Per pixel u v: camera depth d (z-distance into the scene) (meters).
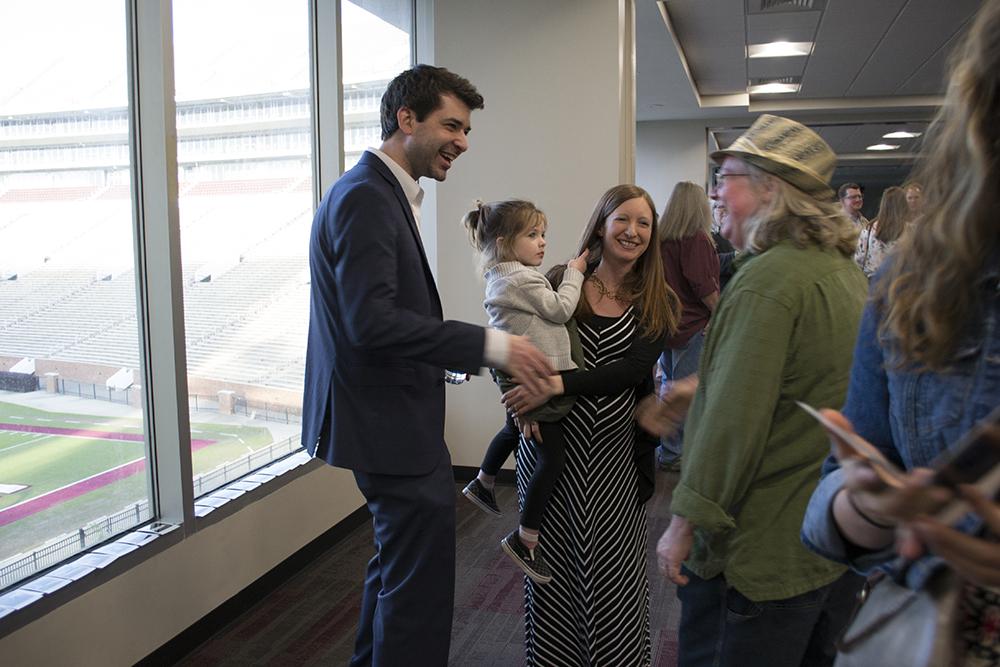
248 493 2.69
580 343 1.81
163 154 2.29
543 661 1.86
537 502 1.79
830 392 1.16
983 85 0.65
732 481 1.16
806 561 1.17
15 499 1.91
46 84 1.98
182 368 2.38
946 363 0.70
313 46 3.26
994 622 0.66
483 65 4.04
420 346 1.62
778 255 1.20
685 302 4.05
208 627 2.47
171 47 2.29
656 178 11.32
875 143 13.03
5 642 1.77
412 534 1.79
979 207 0.66
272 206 2.99
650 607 2.75
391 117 1.83
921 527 0.57
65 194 2.05
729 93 9.93
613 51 3.90
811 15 6.65
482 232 2.12
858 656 0.77
